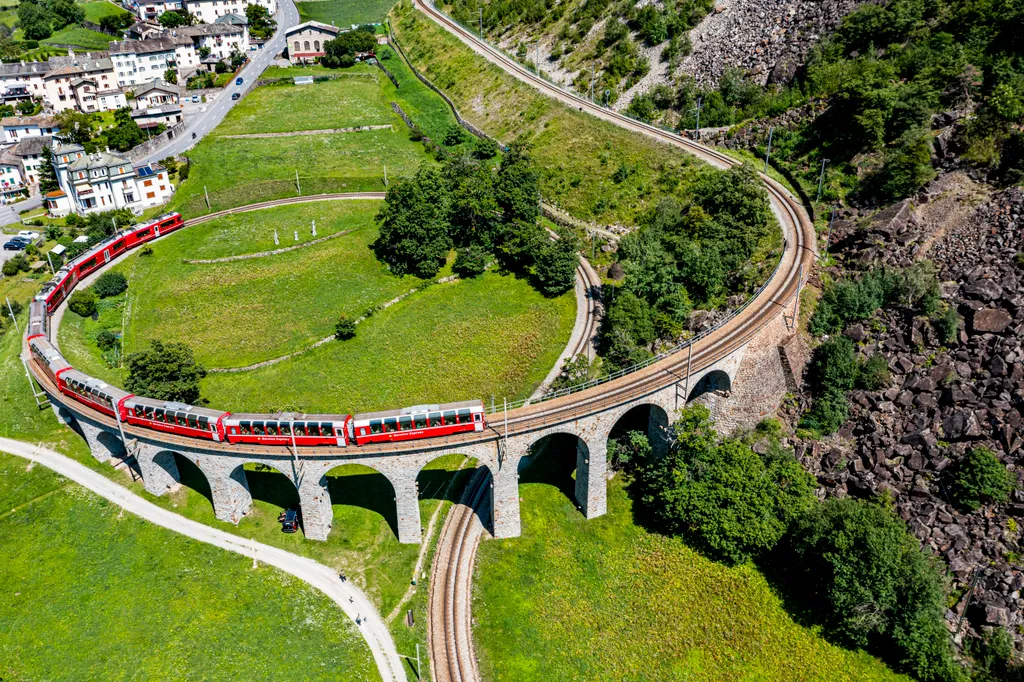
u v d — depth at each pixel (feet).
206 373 391.86
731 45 561.02
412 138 651.25
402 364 401.08
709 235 416.26
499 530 312.09
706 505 307.58
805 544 300.40
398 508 296.71
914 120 420.36
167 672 257.34
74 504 319.68
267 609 278.05
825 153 467.11
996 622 274.98
